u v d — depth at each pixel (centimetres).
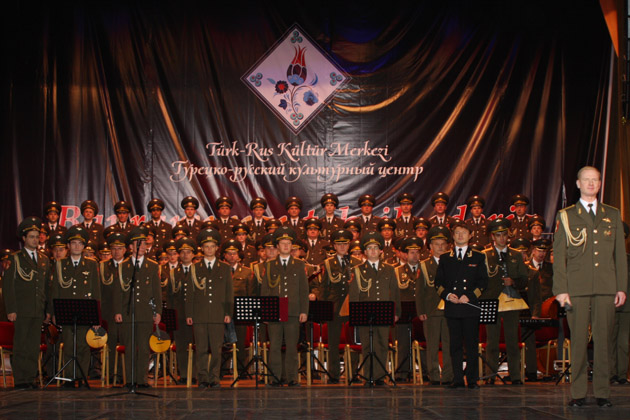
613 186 1232
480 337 981
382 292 920
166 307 995
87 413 584
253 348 1064
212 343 895
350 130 1298
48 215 1223
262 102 1303
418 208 1278
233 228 1168
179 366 984
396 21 1303
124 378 965
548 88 1273
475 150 1278
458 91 1288
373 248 929
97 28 1298
